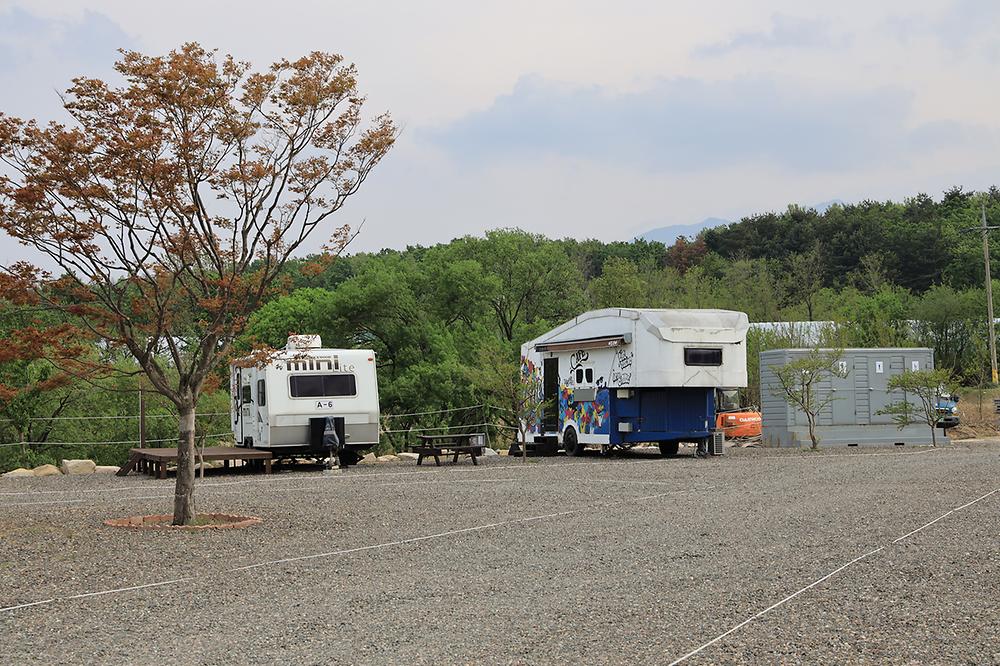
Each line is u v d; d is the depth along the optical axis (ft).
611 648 21.45
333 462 78.79
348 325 144.25
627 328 83.25
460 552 34.06
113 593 28.07
